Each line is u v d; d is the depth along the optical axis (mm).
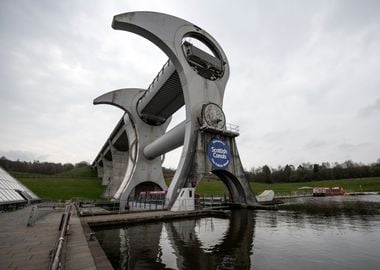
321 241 10000
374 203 28500
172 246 9531
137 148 36938
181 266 7188
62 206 28125
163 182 36812
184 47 25375
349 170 89000
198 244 9781
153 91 31734
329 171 91250
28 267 5645
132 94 38625
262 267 6957
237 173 25109
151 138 37906
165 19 24406
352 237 10719
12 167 103250
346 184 72938
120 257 8227
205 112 24031
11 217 15688
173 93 31172
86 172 94375
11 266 5695
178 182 21641
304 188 65625
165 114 38188
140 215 16672
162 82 29141
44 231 10469
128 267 7199
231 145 25719
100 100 36250
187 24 26203
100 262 6285
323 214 19000
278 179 94250
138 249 9180
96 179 75062
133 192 34562
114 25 21938
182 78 24859
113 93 37188
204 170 22625
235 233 11906
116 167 53844
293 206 26328
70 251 7168
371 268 6816
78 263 6051
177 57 24219
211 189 56594
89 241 8750
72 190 50469
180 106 35469
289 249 8820
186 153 22641
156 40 23891
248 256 8016
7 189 23922
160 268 7062
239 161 25734
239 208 24625
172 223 15570
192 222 15922
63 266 5809
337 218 16625
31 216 12172
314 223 14633
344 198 39969
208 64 26750
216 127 24266
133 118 37594
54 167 119500
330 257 7820
